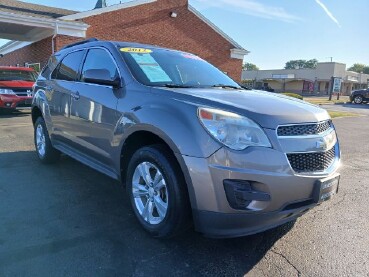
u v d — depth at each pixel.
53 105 4.88
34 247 2.97
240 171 2.63
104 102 3.72
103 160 3.86
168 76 3.82
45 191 4.31
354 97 31.58
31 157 5.94
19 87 11.15
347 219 3.87
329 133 3.20
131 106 3.37
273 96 3.61
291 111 2.99
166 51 4.43
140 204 3.37
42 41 17.97
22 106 11.20
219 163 2.67
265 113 2.82
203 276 2.68
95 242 3.10
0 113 11.68
